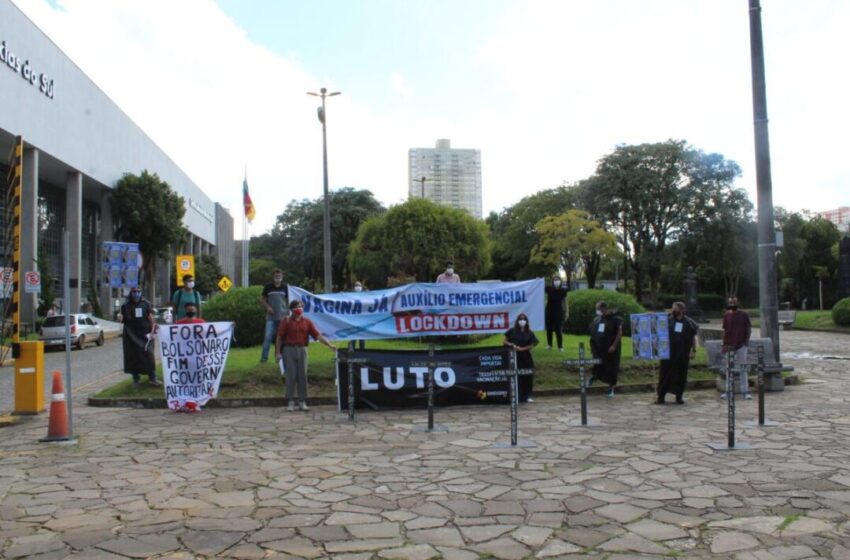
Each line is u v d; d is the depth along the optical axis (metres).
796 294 69.75
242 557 4.91
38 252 36.34
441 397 11.67
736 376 12.82
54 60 35.84
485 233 41.91
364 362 11.23
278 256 87.50
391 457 8.06
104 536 5.39
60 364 20.88
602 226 56.41
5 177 35.12
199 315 14.23
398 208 40.97
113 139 46.47
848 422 10.16
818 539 5.16
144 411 11.73
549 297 15.79
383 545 5.12
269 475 7.27
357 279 49.09
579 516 5.77
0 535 5.45
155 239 48.56
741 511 5.85
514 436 8.70
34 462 7.98
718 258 55.09
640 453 8.11
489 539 5.23
